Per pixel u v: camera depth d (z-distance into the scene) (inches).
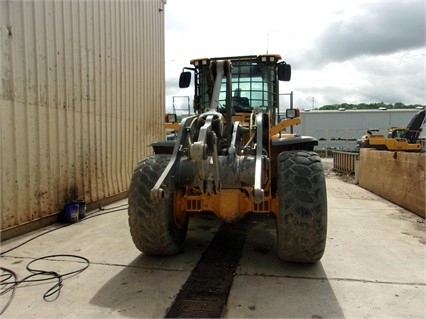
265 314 89.3
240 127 129.7
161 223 119.3
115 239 156.6
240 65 176.7
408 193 219.8
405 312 90.4
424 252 136.9
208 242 150.2
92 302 96.2
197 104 184.5
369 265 122.7
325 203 109.1
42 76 175.8
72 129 201.5
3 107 152.3
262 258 130.0
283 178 111.8
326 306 93.4
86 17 213.2
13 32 157.1
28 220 168.4
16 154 160.1
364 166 329.7
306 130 1179.9
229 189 117.2
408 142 563.8
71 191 201.5
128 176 274.2
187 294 100.9
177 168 118.2
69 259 130.4
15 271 119.0
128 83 271.4
